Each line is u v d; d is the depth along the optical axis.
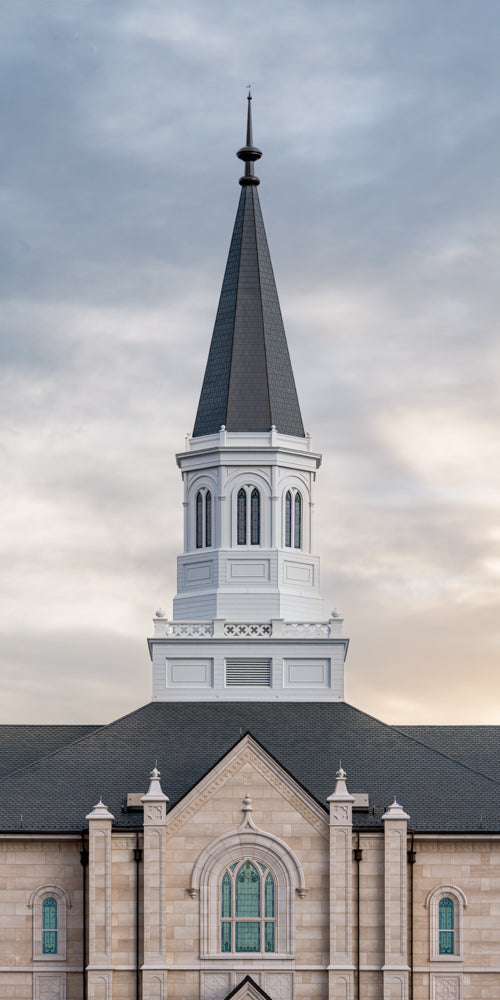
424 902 87.44
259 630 100.06
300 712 97.12
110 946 84.75
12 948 87.31
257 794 85.88
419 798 89.56
